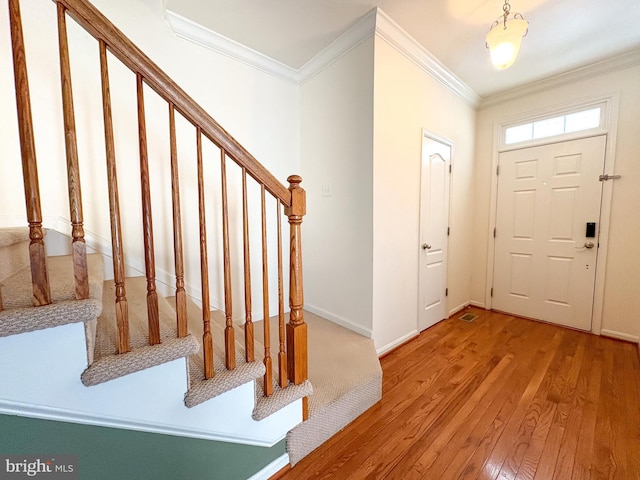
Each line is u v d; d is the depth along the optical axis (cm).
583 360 212
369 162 204
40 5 150
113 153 78
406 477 119
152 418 90
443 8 179
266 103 241
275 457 123
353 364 174
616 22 190
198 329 144
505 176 314
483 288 338
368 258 212
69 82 70
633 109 234
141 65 79
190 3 174
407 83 225
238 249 235
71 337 75
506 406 161
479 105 325
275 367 141
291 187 118
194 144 207
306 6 177
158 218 195
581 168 262
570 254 272
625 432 140
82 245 75
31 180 68
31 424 74
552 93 277
